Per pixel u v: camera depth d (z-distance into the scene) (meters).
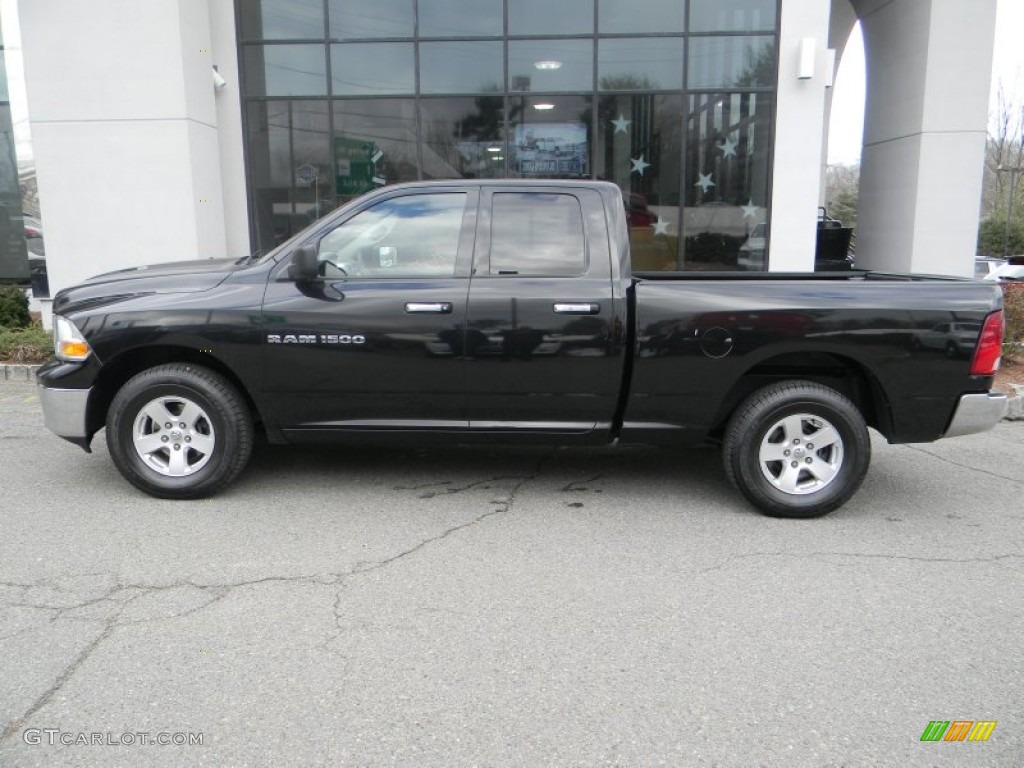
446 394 4.95
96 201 10.66
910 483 5.69
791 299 4.76
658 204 12.02
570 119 11.91
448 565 4.19
